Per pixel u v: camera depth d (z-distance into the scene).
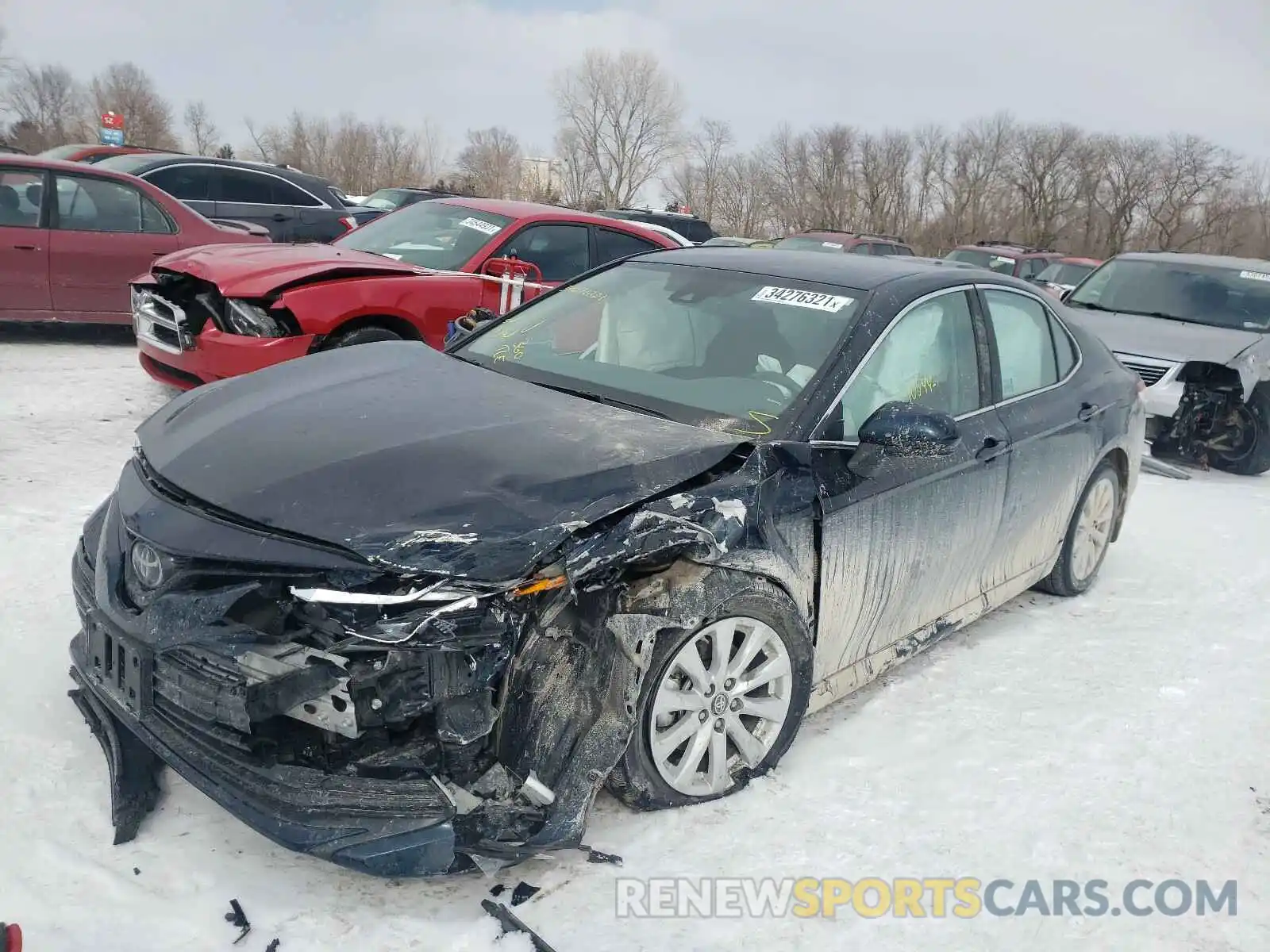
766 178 45.34
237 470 2.71
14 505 4.87
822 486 3.15
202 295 6.12
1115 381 4.97
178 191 12.30
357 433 2.87
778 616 3.04
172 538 2.56
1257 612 5.05
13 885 2.47
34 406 6.69
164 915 2.42
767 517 2.97
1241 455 8.52
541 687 2.62
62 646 3.62
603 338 3.83
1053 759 3.49
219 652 2.45
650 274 4.15
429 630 2.37
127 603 2.69
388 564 2.37
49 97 53.22
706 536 2.74
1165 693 4.06
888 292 3.74
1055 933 2.67
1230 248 45.06
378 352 3.72
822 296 3.73
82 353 8.58
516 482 2.64
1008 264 19.69
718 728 2.99
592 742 2.64
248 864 2.62
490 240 7.27
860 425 3.39
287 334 5.98
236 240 9.15
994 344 4.14
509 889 2.61
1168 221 44.75
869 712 3.71
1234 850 3.07
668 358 3.64
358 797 2.44
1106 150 44.53
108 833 2.69
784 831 2.95
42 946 2.29
